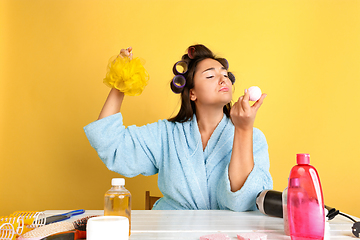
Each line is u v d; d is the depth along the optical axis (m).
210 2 1.92
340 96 1.88
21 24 1.87
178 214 0.96
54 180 1.78
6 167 1.77
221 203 1.09
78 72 1.85
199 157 1.20
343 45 1.91
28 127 1.80
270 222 0.83
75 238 0.63
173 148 1.23
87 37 1.88
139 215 0.94
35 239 0.62
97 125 1.12
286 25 1.92
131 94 1.10
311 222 0.58
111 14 1.90
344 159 1.84
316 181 0.60
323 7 1.93
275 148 1.83
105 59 1.86
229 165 1.04
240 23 1.92
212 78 1.23
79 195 1.78
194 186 1.17
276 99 1.87
